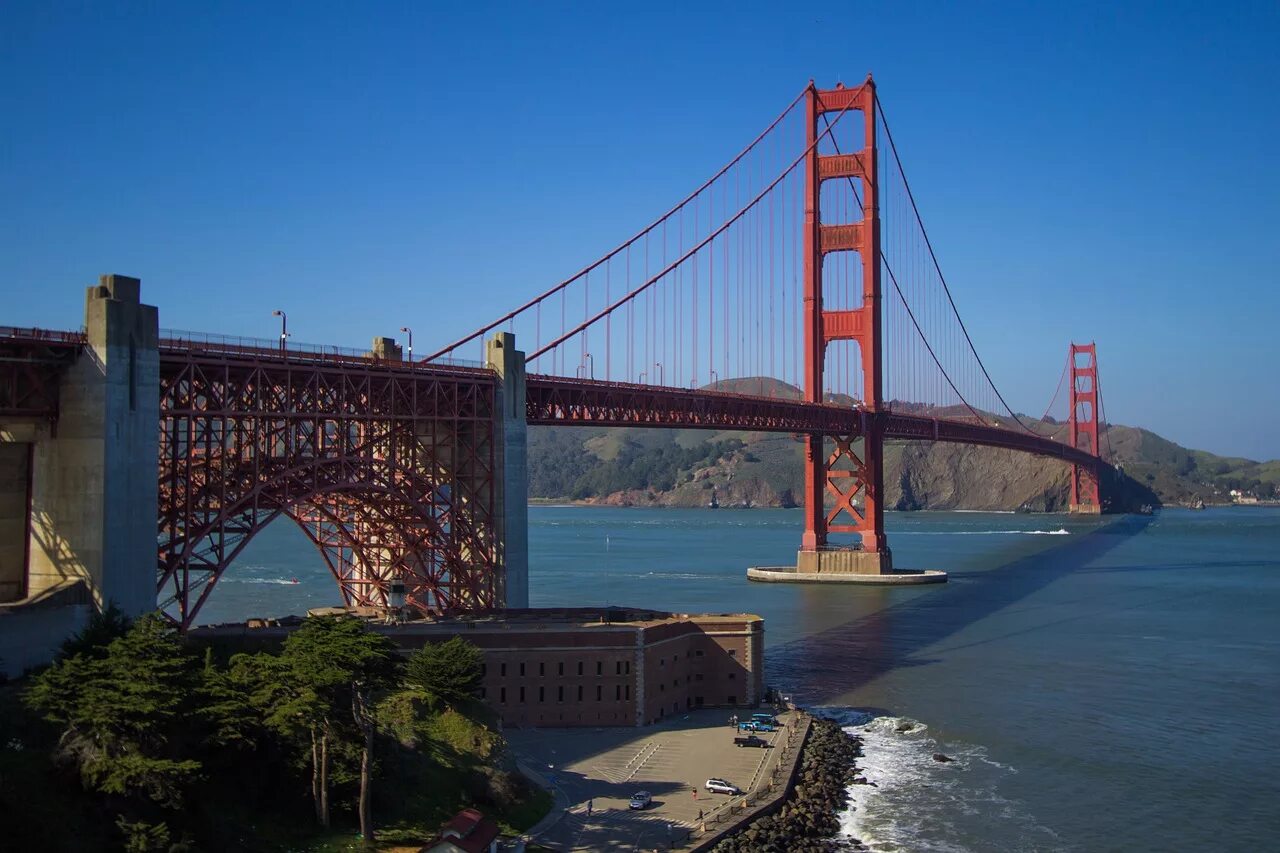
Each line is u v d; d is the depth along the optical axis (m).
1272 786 69.38
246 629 74.06
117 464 62.81
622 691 78.56
